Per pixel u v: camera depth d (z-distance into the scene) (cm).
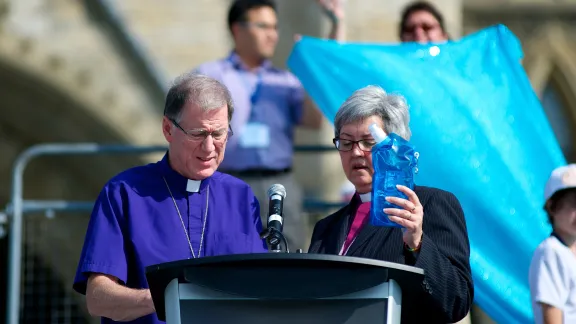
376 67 1566
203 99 1104
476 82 1553
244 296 856
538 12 3478
